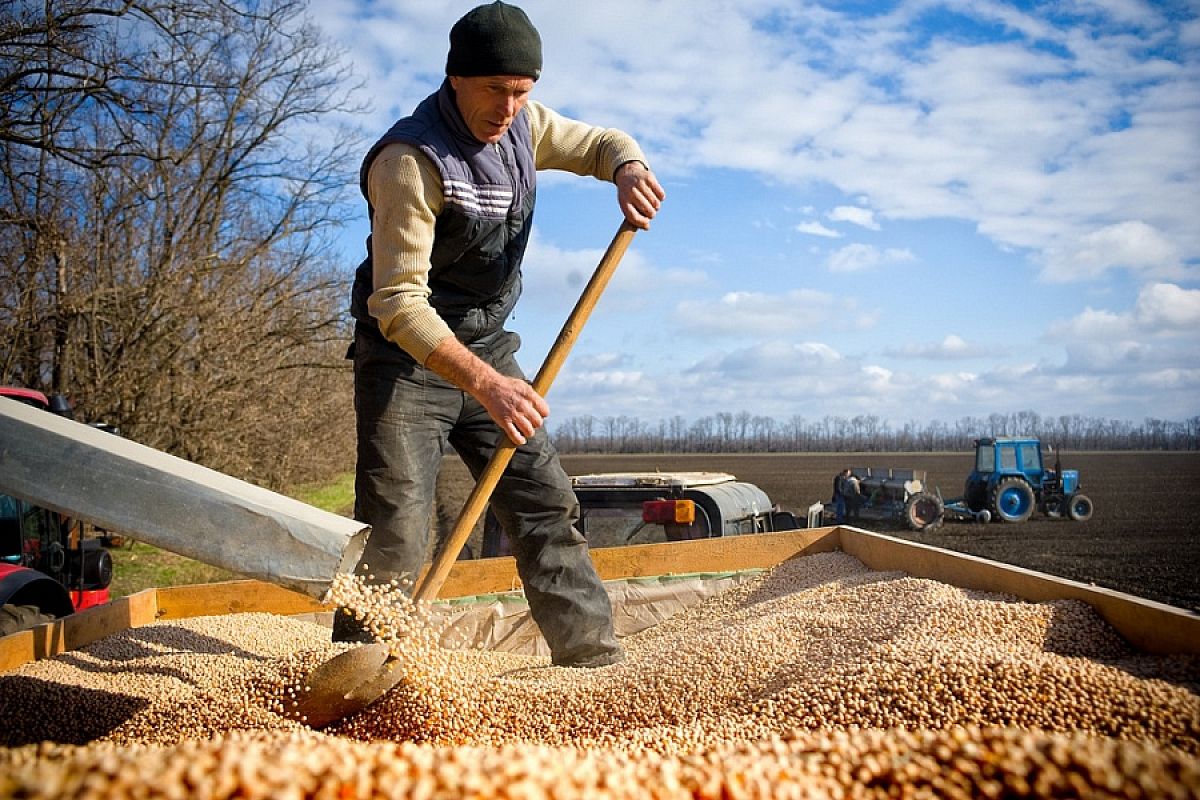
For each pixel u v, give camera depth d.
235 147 16.70
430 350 2.93
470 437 3.53
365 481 3.25
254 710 2.55
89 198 15.08
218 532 2.00
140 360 15.33
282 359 18.50
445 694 2.60
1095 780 1.23
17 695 2.67
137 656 3.26
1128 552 15.91
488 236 3.20
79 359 15.34
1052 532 18.75
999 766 1.31
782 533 4.65
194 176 16.78
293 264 18.06
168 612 4.16
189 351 16.30
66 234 14.49
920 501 18.27
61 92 12.76
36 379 15.02
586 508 6.73
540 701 2.71
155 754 1.23
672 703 2.63
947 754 1.36
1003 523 20.69
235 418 17.28
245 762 1.12
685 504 6.03
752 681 2.65
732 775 1.29
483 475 2.94
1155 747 1.36
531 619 4.29
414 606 2.69
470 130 3.12
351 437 29.05
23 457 1.99
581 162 3.52
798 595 3.84
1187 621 2.40
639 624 4.45
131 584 11.47
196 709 2.59
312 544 2.02
